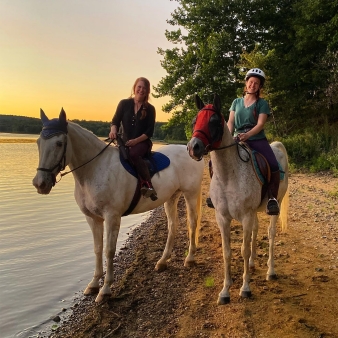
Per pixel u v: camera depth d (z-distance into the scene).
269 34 21.72
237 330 3.54
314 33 18.31
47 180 3.86
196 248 5.93
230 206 3.99
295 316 3.74
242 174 3.93
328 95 17.39
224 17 21.75
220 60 21.66
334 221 7.37
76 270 5.62
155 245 6.65
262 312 3.87
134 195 4.61
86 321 4.01
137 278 5.09
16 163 24.23
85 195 4.41
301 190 10.70
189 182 5.37
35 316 4.20
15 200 11.73
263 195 4.24
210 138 3.58
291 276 4.81
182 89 22.31
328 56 17.70
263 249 5.91
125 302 4.37
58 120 4.05
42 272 5.53
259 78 4.16
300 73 19.02
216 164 3.97
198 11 21.83
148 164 4.78
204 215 8.77
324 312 3.83
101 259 4.70
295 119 19.45
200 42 22.11
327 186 11.20
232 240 6.48
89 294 4.69
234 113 4.46
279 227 7.14
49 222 8.78
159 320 3.88
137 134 4.67
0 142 58.03
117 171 4.41
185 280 4.90
